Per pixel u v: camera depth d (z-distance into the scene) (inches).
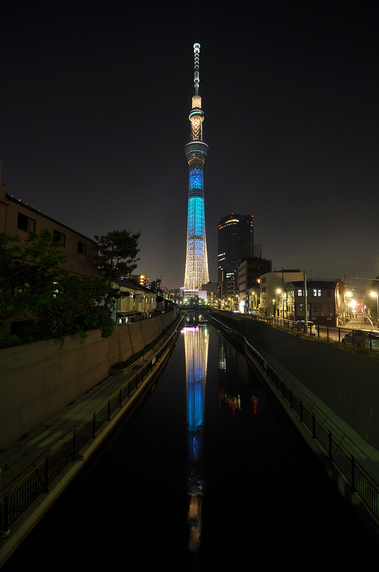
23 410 492.4
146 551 330.6
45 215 872.3
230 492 444.8
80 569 305.1
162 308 3198.8
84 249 1112.2
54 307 563.2
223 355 1710.1
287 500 427.8
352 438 486.0
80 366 724.0
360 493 339.0
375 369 485.4
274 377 946.7
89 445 456.1
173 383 1098.7
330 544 340.2
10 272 553.0
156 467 518.0
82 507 408.2
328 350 696.4
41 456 417.4
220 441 621.3
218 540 345.7
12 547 282.4
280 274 2893.7
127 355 1134.4
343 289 2760.8
